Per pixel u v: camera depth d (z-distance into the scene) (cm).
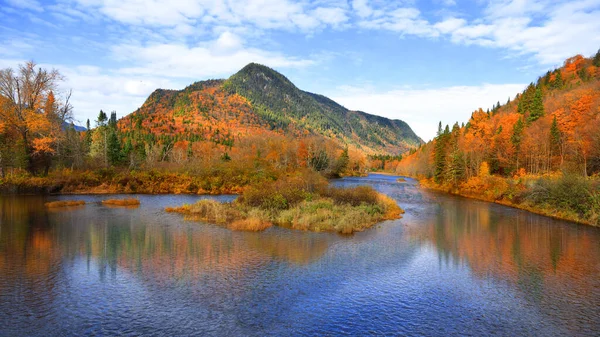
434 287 1323
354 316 1059
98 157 5547
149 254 1648
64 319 977
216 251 1733
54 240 1869
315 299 1177
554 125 6131
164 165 5800
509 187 4412
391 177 12975
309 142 10444
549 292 1291
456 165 6091
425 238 2161
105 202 3359
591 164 4819
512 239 2169
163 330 931
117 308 1059
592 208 2802
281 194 3123
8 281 1255
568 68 14225
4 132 4088
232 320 1002
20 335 881
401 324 1016
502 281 1402
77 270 1395
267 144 11381
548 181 3659
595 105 6053
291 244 1916
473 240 2128
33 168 4353
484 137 8412
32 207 2986
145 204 3425
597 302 1205
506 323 1041
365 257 1705
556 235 2302
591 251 1886
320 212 2672
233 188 4853
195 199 3928
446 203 4231
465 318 1068
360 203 3247
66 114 4688
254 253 1716
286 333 937
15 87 4056
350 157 15838
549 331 997
